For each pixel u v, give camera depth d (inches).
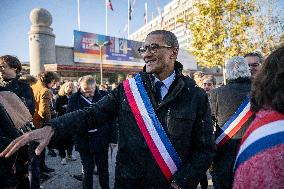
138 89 81.4
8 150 67.9
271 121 37.6
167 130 77.0
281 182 33.1
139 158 77.7
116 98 84.9
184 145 77.1
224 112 104.5
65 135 76.4
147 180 77.4
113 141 162.2
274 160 34.0
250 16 740.7
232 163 100.3
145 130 77.6
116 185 80.7
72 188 188.5
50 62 1099.9
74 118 78.2
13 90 131.6
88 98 168.2
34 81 209.0
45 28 1093.1
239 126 101.3
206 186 159.9
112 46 1284.4
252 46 757.9
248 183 35.4
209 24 754.8
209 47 767.7
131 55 1355.8
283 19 751.7
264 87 41.2
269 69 41.8
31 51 1088.2
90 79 166.6
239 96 103.3
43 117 193.3
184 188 74.2
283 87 39.7
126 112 80.9
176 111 77.5
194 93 79.4
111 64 1278.3
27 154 100.1
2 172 90.7
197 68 1567.4
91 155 158.6
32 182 154.9
